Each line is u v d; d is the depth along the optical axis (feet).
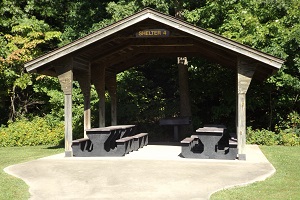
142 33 36.47
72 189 24.27
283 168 30.73
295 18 50.75
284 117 56.75
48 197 22.49
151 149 43.24
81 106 58.90
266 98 57.16
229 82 59.62
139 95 61.87
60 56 36.22
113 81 49.78
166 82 68.59
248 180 26.07
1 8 63.93
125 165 31.24
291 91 54.65
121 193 23.13
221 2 53.42
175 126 55.11
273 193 22.85
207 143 34.88
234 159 34.37
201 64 59.88
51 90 61.52
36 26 62.28
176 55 48.60
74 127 56.90
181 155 37.22
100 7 64.44
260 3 52.75
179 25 34.35
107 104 58.70
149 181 25.81
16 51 58.95
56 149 46.32
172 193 22.90
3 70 59.62
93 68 45.37
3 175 28.53
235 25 52.31
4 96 64.95
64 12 69.36
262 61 33.04
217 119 62.34
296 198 21.65
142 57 49.73
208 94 61.67
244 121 34.35
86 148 38.91
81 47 35.99
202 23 55.57
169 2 57.47
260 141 49.78
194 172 28.32
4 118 67.10
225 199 21.49
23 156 39.81
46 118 59.62
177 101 61.72
